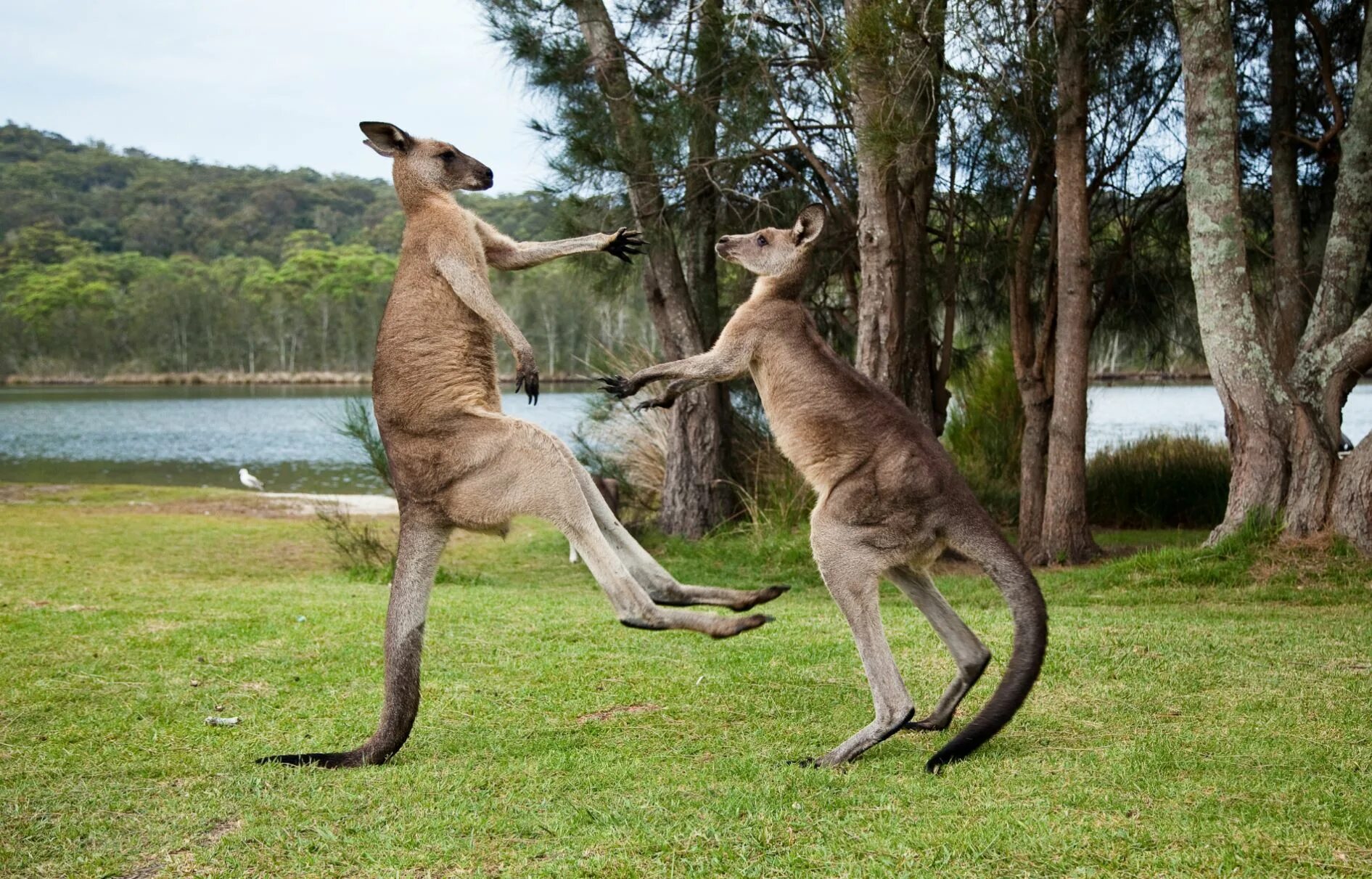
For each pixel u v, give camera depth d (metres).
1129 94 12.05
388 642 5.11
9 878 3.86
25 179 143.88
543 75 12.20
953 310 13.10
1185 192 12.61
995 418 16.66
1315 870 3.56
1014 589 4.85
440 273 5.07
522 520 17.48
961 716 5.65
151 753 5.22
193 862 3.98
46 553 12.85
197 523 16.30
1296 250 12.14
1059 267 11.58
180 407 54.66
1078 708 5.62
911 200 12.45
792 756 5.01
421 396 5.01
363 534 13.51
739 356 5.36
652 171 12.03
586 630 7.77
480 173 5.38
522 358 4.89
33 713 5.82
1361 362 9.92
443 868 3.85
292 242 120.31
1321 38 11.35
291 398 63.56
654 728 5.50
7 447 34.41
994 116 10.90
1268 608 8.52
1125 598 9.32
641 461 16.22
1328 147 11.62
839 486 5.05
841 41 10.45
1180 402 41.28
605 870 3.75
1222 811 4.05
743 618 4.62
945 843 3.86
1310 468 9.92
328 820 4.34
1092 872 3.60
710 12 11.84
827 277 14.51
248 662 6.83
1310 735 5.00
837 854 3.83
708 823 4.13
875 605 4.97
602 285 14.22
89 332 89.19
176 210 135.12
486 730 5.55
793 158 13.77
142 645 7.21
